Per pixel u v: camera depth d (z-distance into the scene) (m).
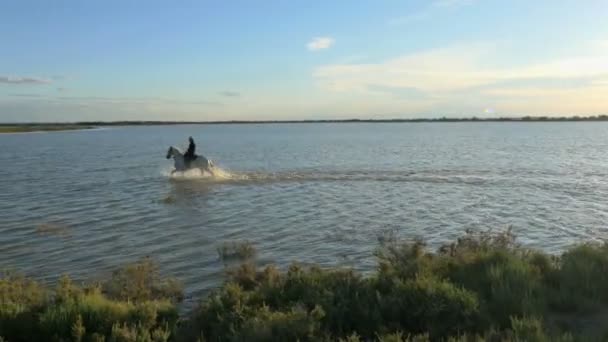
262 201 22.03
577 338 6.04
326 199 22.55
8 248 14.45
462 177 30.30
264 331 6.43
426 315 6.98
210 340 6.83
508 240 11.68
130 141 97.00
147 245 14.73
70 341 6.80
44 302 8.20
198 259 13.22
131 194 24.31
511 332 6.11
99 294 8.46
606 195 23.50
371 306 7.44
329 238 15.43
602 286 8.09
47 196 24.03
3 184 28.53
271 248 14.38
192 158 30.70
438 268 9.23
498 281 8.14
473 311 7.08
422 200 22.28
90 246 14.64
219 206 20.88
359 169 35.34
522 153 50.66
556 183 27.61
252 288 10.05
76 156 52.16
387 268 9.85
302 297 7.93
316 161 43.06
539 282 8.30
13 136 130.25
